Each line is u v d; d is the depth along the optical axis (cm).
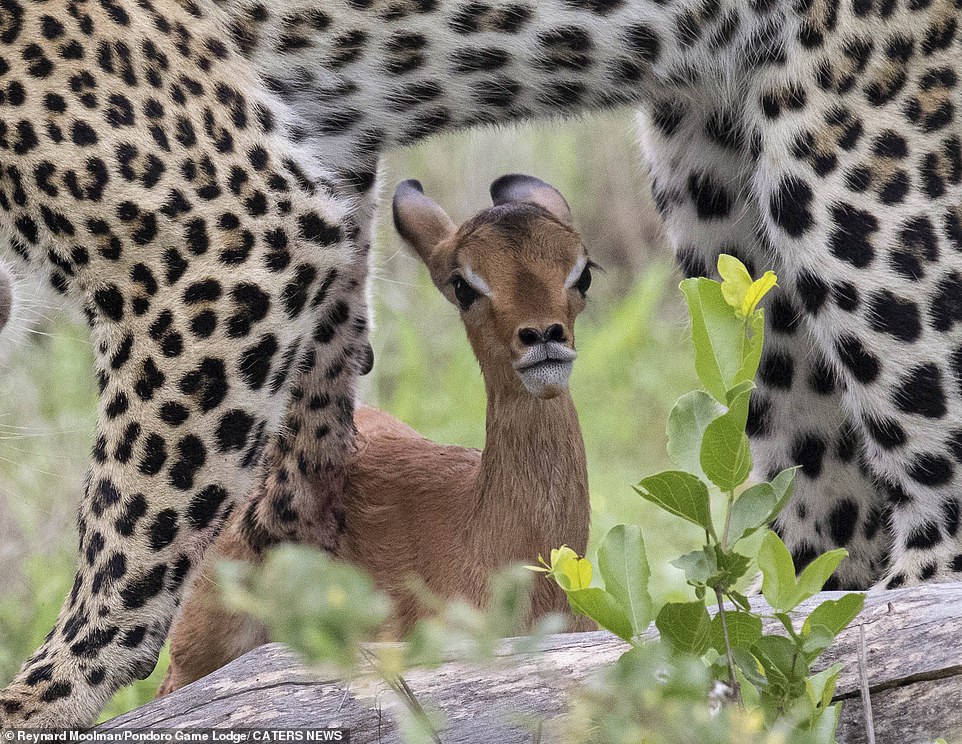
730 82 977
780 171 946
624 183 2108
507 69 959
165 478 874
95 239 858
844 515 1088
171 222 860
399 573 948
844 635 721
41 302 956
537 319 866
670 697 572
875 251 926
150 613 883
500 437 911
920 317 924
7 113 850
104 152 852
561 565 642
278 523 996
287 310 890
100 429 885
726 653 621
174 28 887
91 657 873
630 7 945
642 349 1917
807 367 1067
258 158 891
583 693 600
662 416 1784
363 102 955
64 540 1314
